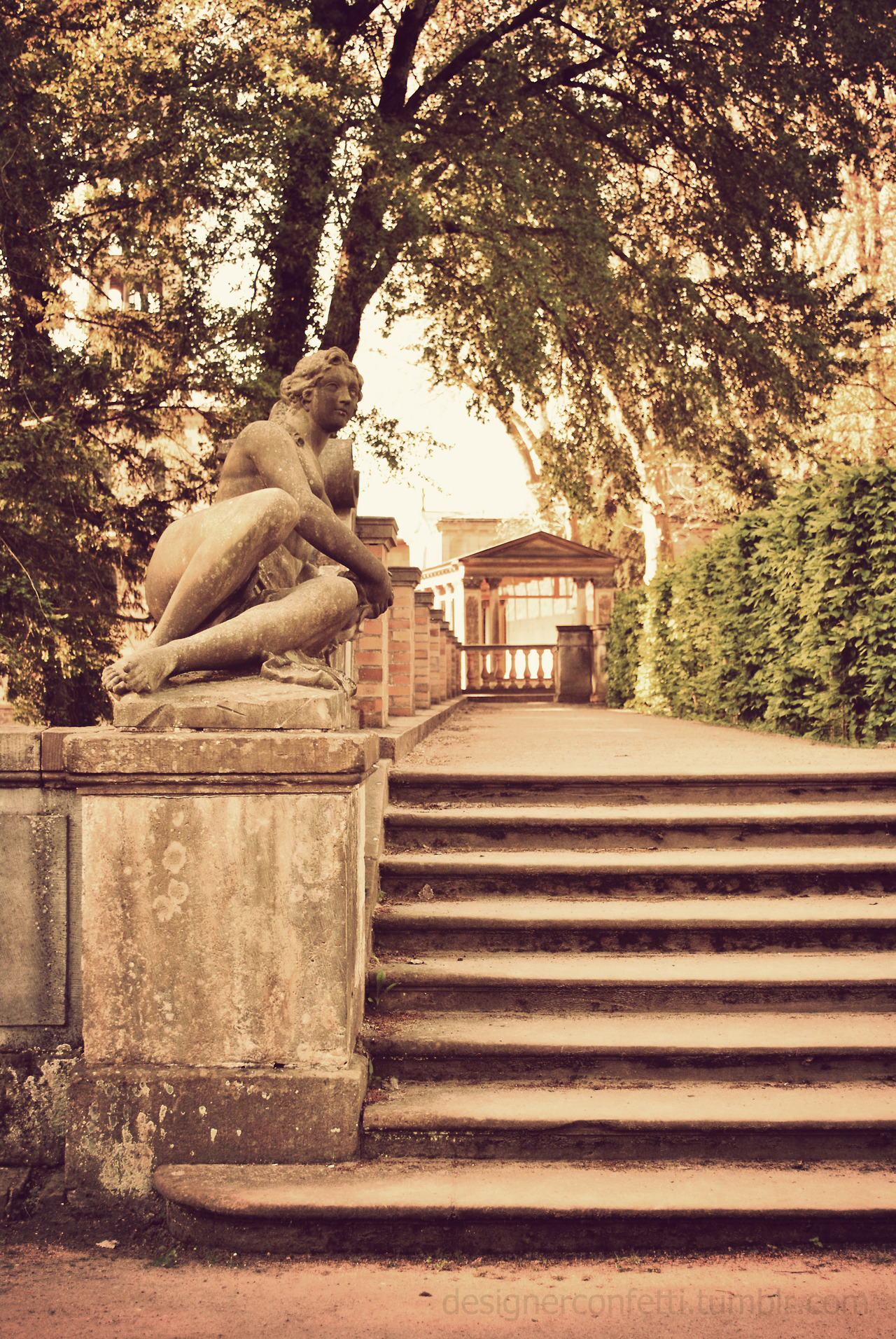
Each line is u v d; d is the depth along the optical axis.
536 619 29.48
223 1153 3.33
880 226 21.48
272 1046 3.36
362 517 8.14
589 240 14.04
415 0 13.91
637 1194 3.19
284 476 3.83
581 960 4.36
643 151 16.36
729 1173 3.36
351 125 11.54
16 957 3.57
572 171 14.70
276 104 10.18
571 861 4.92
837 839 5.30
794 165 15.12
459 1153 3.46
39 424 8.67
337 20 13.48
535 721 14.21
